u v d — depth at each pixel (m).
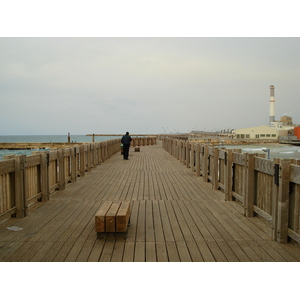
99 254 4.04
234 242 4.50
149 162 16.69
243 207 6.00
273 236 4.61
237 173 6.84
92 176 11.36
